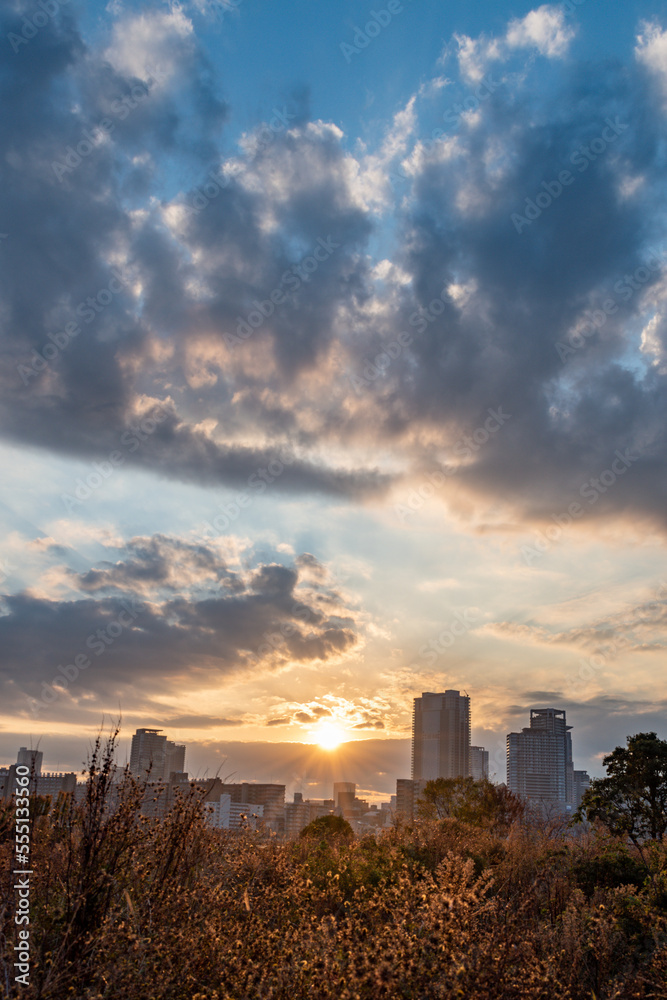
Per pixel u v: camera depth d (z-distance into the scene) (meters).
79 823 5.14
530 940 5.41
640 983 5.30
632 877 9.02
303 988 3.88
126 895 4.57
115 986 3.91
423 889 5.54
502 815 22.70
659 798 15.83
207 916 4.95
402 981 3.79
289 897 6.24
